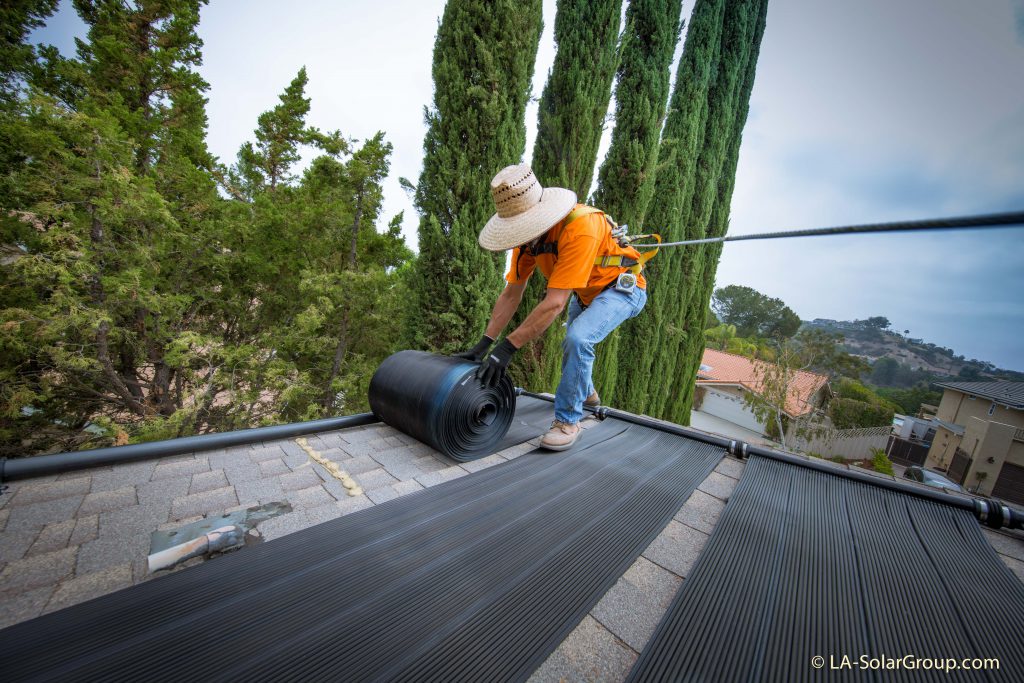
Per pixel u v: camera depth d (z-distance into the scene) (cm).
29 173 775
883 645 88
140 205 812
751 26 873
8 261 835
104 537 110
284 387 1003
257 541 114
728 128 815
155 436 858
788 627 91
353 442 194
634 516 139
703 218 796
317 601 91
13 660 71
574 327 199
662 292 687
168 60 1010
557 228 180
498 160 382
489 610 92
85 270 772
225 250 1031
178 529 112
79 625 79
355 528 121
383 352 1158
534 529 127
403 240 1162
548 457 188
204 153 1173
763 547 124
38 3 932
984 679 80
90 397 968
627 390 689
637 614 95
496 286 411
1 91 866
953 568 118
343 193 1013
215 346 944
